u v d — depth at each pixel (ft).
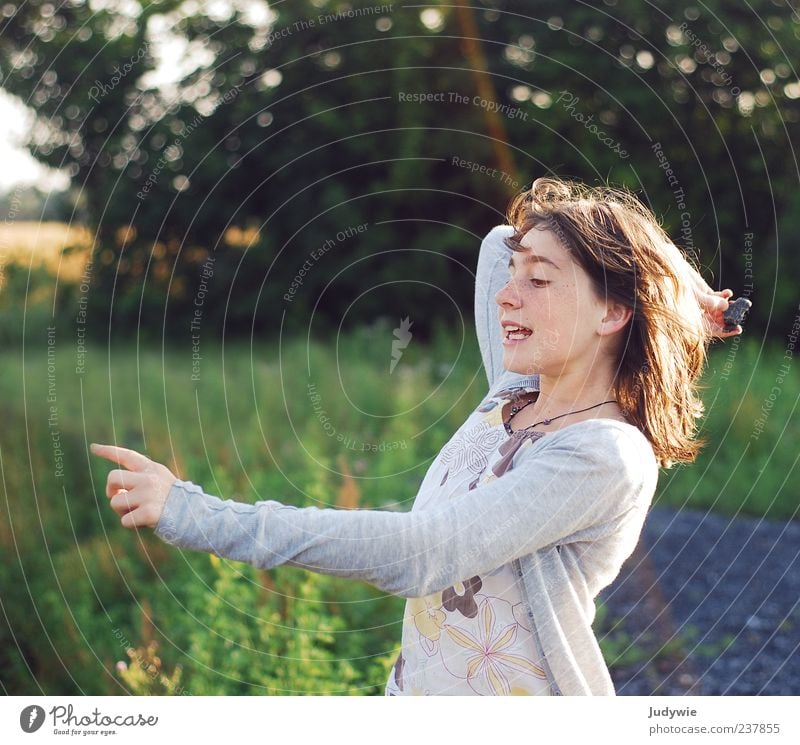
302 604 9.87
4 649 11.04
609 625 12.66
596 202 4.85
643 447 4.46
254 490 13.12
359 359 25.84
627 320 4.67
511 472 4.38
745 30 29.71
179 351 30.07
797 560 14.51
